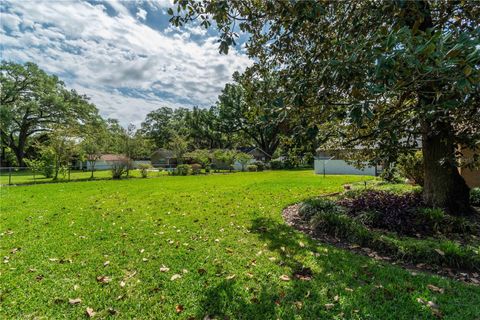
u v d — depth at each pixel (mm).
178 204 6562
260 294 2291
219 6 2701
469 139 3523
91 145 16391
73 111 26438
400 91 2102
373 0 2898
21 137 25625
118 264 2951
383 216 4199
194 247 3459
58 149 15188
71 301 2207
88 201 7172
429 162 4602
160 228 4371
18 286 2461
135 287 2449
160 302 2211
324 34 3600
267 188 9688
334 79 2109
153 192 9055
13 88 22812
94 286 2471
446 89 2107
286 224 4609
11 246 3537
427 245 3037
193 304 2172
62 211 5816
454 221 3771
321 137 3846
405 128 3418
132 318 2010
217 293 2316
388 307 2074
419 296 2219
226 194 8266
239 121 30172
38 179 15438
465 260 2758
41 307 2146
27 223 4758
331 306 2092
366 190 6797
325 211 4719
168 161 34500
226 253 3246
